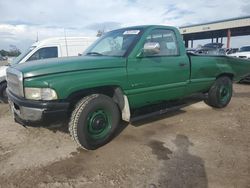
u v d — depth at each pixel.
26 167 3.63
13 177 3.38
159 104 5.38
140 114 5.01
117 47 4.68
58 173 3.45
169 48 5.01
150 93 4.66
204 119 5.62
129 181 3.23
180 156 3.87
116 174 3.40
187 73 5.27
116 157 3.87
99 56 4.48
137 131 4.91
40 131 5.00
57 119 3.66
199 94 6.66
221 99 6.39
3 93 7.71
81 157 3.90
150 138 4.58
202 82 5.72
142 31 4.61
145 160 3.76
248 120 5.54
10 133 4.96
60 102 3.61
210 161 3.70
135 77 4.36
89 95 4.03
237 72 6.61
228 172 3.40
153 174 3.38
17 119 4.02
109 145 4.29
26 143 4.47
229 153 3.95
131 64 4.31
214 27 37.62
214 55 5.97
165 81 4.86
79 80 3.73
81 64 3.86
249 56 12.78
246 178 3.26
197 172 3.40
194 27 41.34
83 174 3.41
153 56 4.66
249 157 3.81
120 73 4.16
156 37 4.76
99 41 5.29
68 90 3.65
